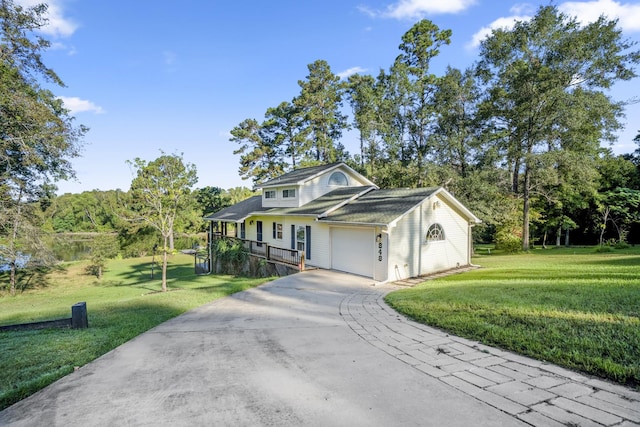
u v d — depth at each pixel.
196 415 3.22
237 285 11.94
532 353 4.43
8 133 14.41
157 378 4.13
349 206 15.73
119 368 4.48
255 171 37.91
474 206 21.34
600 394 3.34
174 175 17.36
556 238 28.09
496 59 22.11
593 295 6.62
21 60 14.81
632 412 2.99
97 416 3.25
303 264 14.88
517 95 20.97
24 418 3.25
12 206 16.30
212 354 4.97
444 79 26.69
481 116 23.44
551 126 20.81
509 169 24.45
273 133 39.59
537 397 3.34
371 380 3.90
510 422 2.92
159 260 31.42
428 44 28.34
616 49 19.14
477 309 6.52
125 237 33.78
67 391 3.81
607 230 25.83
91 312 8.90
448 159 25.94
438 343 5.16
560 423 2.87
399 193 15.26
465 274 12.76
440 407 3.22
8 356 4.96
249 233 23.72
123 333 6.13
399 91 27.38
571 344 4.45
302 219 17.39
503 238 22.25
